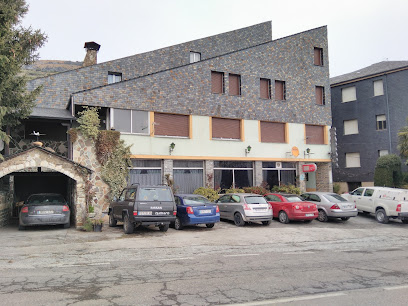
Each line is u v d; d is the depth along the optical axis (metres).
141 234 12.91
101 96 18.59
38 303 5.39
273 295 5.88
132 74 23.91
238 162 22.94
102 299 5.61
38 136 19.17
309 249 10.67
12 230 13.86
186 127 21.20
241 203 15.52
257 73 23.88
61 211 13.79
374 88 30.78
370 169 30.61
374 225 16.75
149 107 19.88
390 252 10.23
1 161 13.34
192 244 11.09
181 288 6.25
